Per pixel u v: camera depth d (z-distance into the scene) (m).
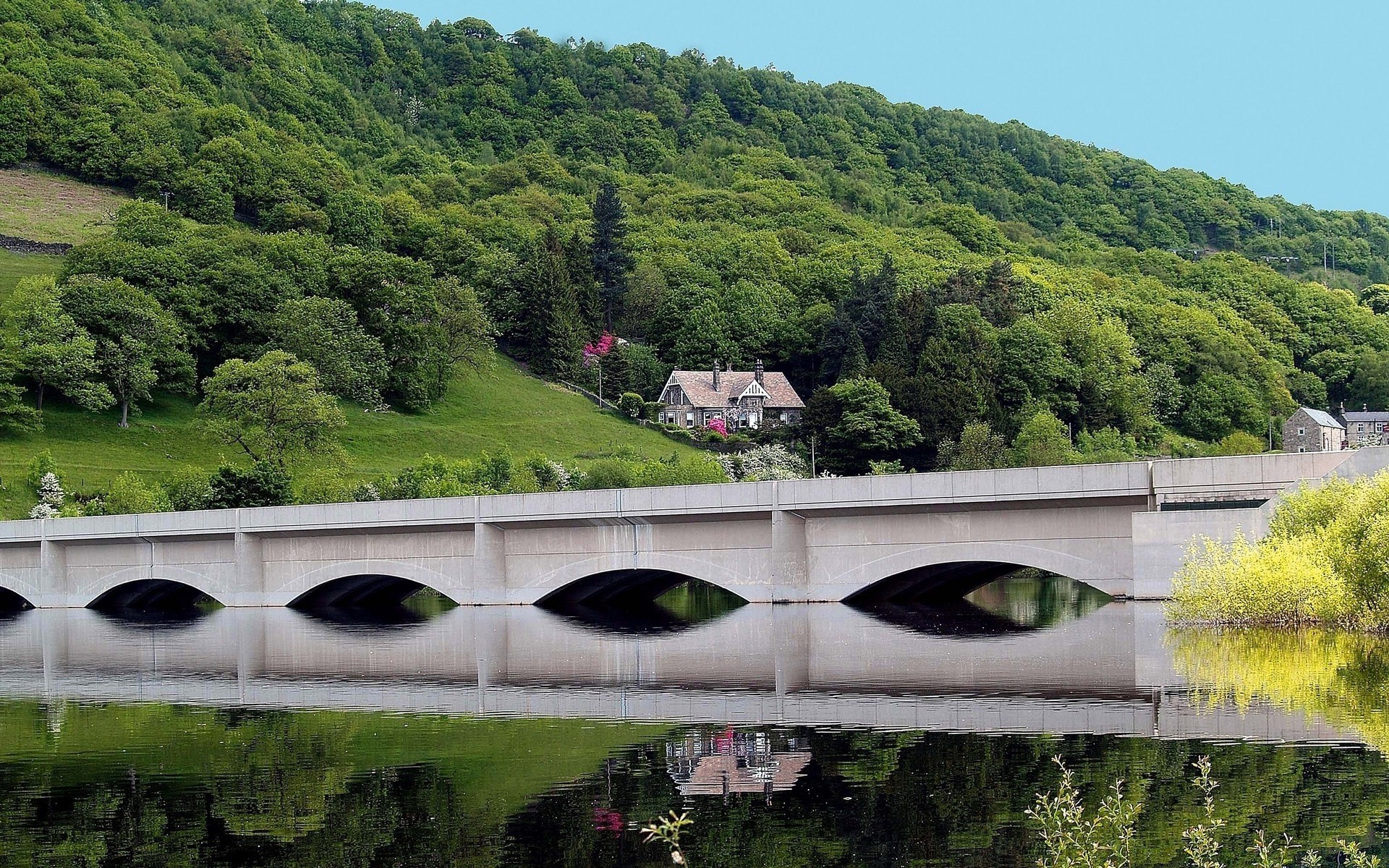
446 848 38.62
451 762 48.53
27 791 46.16
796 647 78.69
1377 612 69.50
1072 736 48.19
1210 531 79.88
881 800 41.44
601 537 105.25
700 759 47.66
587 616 104.44
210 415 172.50
